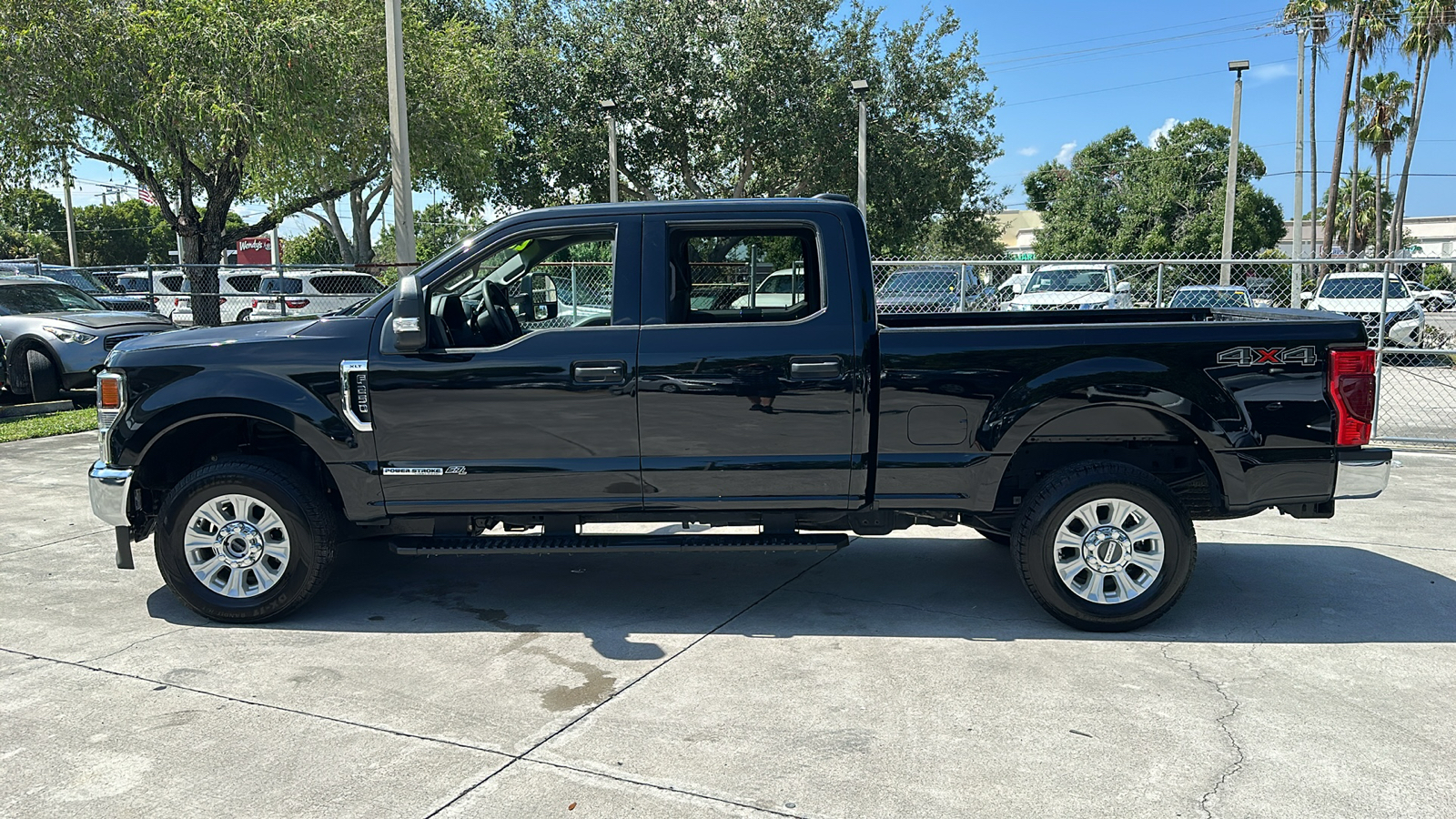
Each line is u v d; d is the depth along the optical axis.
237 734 3.62
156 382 4.67
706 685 4.07
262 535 4.75
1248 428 4.52
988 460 4.58
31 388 12.05
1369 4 37.66
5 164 18.55
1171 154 52.03
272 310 18.28
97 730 3.66
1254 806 3.09
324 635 4.68
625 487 4.65
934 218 34.91
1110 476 4.52
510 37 29.58
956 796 3.16
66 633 4.70
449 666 4.29
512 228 4.69
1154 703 3.86
